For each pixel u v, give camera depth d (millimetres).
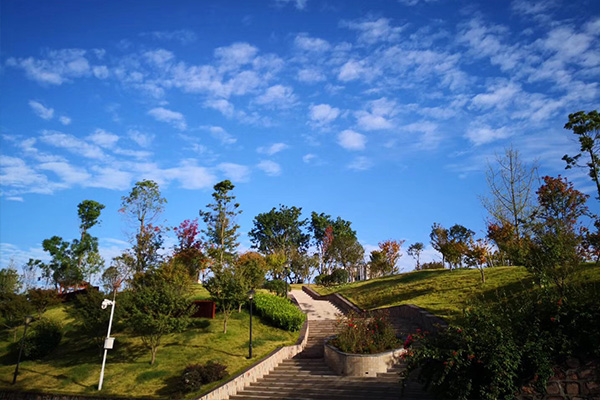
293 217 70062
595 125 26969
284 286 38688
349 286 40188
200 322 26250
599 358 11469
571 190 25078
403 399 14227
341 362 18219
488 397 11344
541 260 17688
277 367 20578
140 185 41094
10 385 20938
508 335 11992
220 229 43156
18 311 30562
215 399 16797
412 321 23734
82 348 24906
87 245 50188
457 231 46781
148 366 20703
